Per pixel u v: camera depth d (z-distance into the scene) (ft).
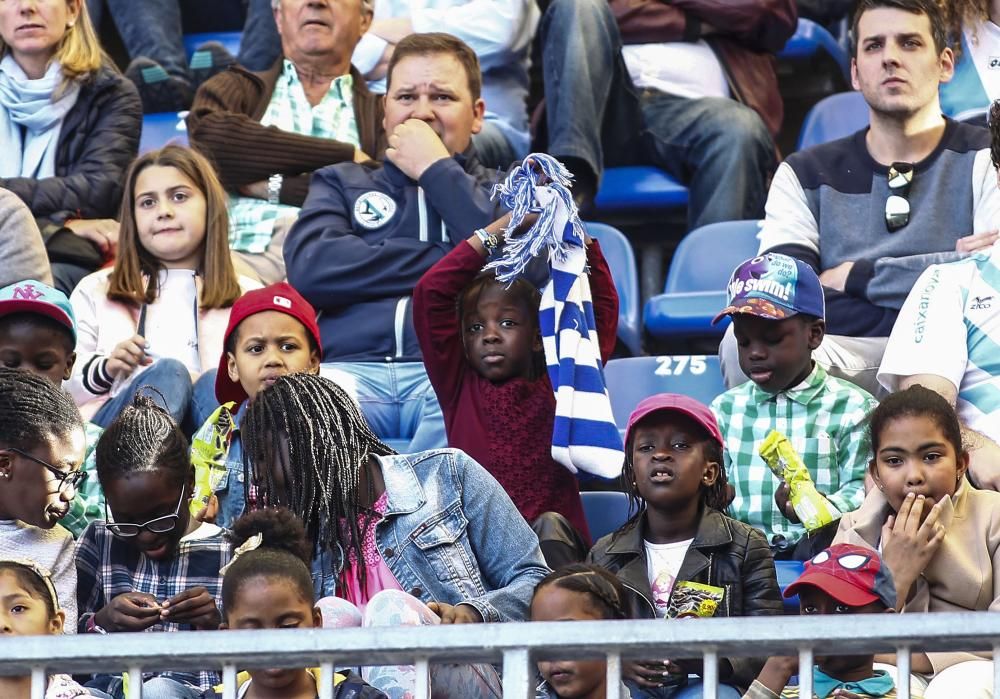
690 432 46.19
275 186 69.82
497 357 51.52
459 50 64.95
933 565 44.68
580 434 50.21
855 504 51.55
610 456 50.16
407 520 42.91
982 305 53.88
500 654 27.14
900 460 44.91
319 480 42.91
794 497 50.60
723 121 74.38
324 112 72.54
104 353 61.05
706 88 77.05
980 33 70.44
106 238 67.56
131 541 44.24
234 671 27.43
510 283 52.01
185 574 44.57
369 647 27.12
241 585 37.11
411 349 61.05
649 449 46.11
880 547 46.32
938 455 44.73
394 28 77.15
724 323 65.92
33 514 45.50
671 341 69.46
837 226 63.46
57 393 46.60
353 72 73.67
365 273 61.72
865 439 52.95
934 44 63.26
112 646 27.22
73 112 72.08
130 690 27.71
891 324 60.18
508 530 43.55
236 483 47.57
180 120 80.38
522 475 51.06
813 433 53.42
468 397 52.03
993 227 61.77
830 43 84.02
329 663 27.27
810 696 26.55
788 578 48.85
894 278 59.88
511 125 75.51
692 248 69.51
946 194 62.75
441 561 42.60
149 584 44.39
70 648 27.25
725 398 54.85
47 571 41.42
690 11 77.41
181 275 62.44
